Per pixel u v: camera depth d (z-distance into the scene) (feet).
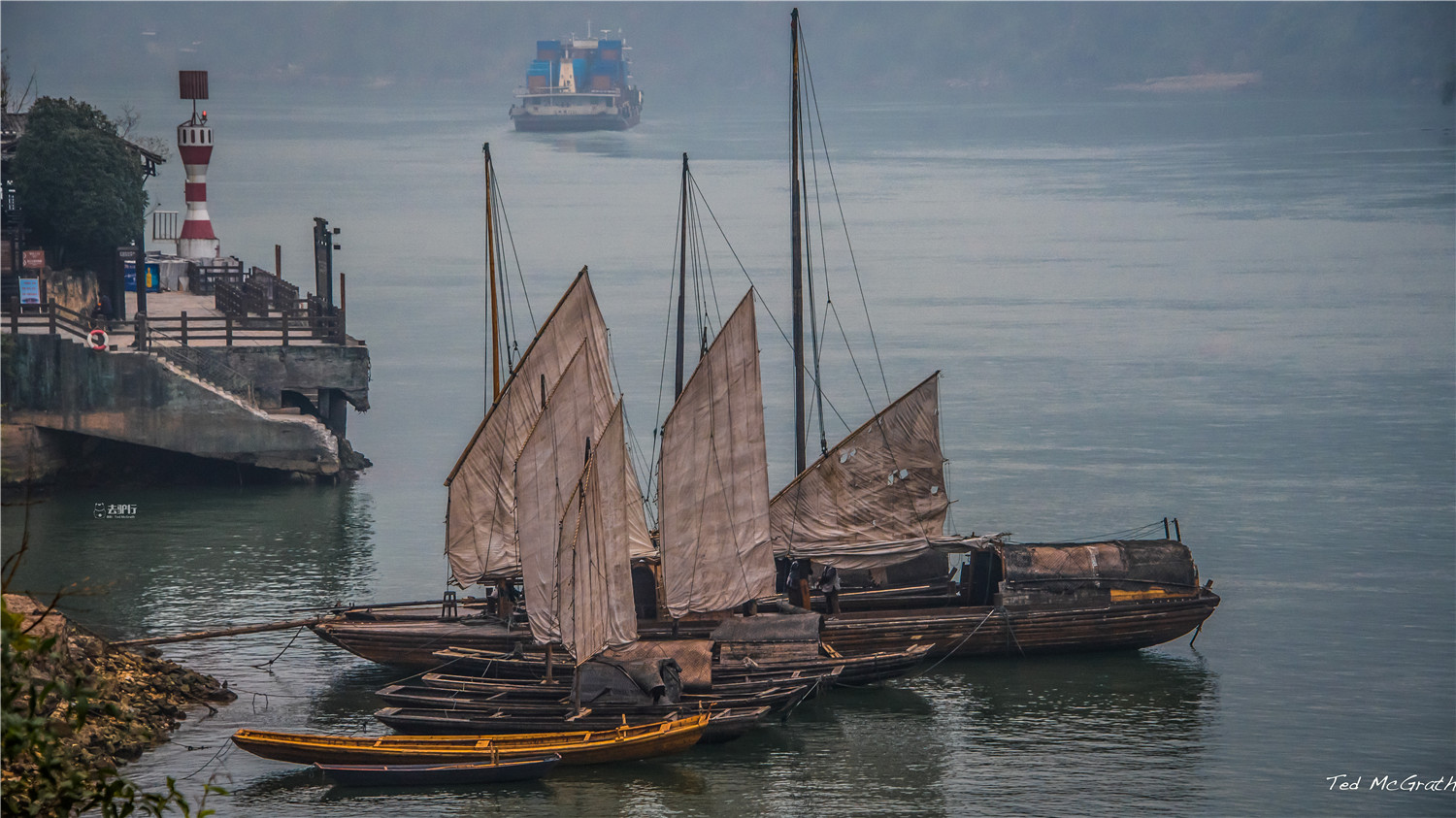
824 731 562.66
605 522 546.67
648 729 523.70
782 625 588.09
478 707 536.42
